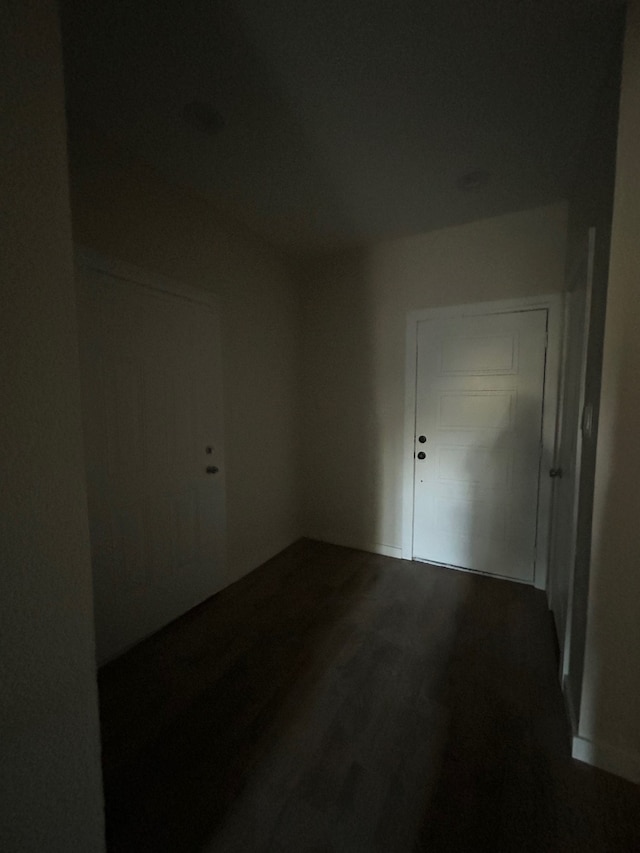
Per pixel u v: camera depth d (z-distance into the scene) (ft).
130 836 3.26
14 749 1.80
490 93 4.57
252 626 6.41
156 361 6.17
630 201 3.45
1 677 1.73
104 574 5.49
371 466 9.51
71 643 2.00
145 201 5.89
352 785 3.68
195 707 4.68
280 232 8.31
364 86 4.47
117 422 5.61
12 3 1.60
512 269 7.54
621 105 3.41
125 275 5.62
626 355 3.56
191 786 3.68
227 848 3.16
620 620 3.72
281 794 3.59
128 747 4.12
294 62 4.16
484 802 3.51
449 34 3.83
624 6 3.46
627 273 3.50
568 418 5.89
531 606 6.97
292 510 10.22
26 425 1.74
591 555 3.79
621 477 3.64
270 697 4.83
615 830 3.27
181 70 4.24
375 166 6.02
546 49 3.96
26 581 1.79
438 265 8.27
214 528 7.48
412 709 4.62
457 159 5.83
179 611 6.72
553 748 4.08
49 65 1.74
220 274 7.42
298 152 5.66
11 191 1.64
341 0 3.49
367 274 9.11
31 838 1.89
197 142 5.44
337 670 5.31
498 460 8.00
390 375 9.05
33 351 1.75
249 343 8.32
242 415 8.19
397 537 9.30
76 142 4.95
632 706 3.72
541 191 6.68
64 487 1.91
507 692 4.89
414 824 3.33
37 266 1.75
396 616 6.66
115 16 3.62
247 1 3.50
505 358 7.77
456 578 8.12
